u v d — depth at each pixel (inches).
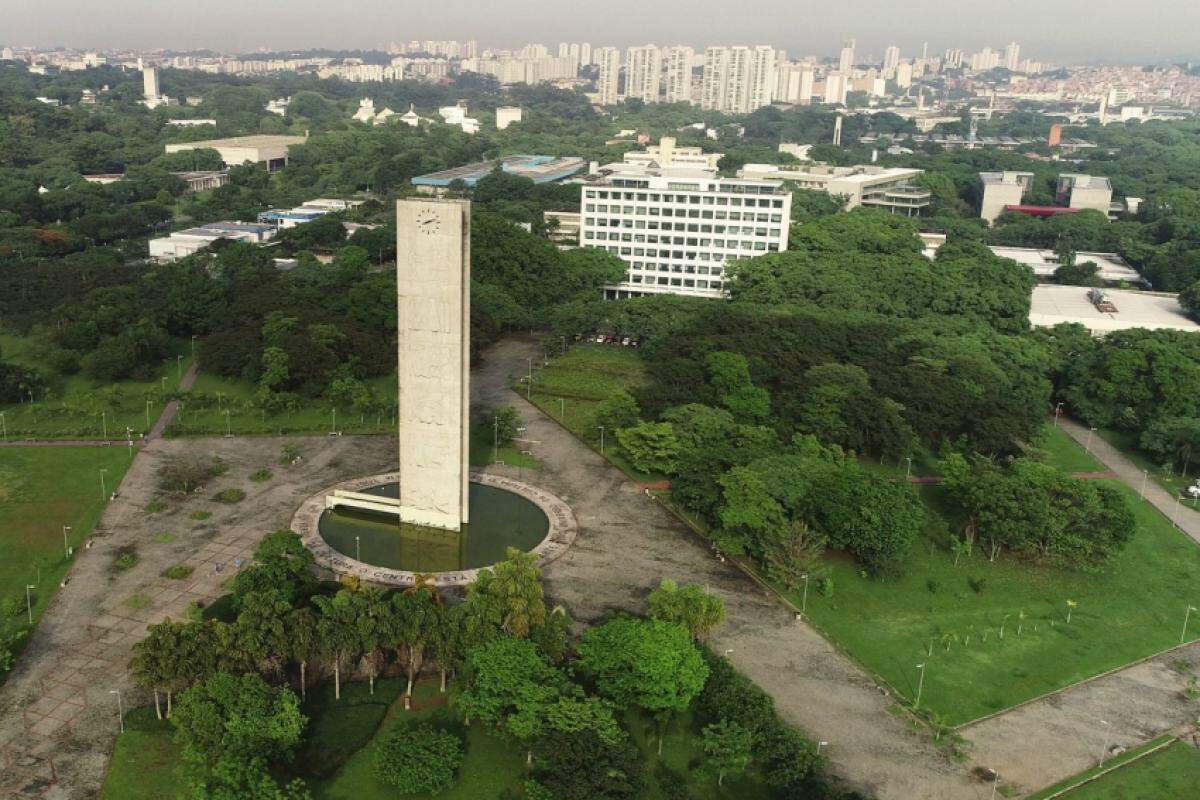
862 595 5457.7
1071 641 5123.0
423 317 5585.6
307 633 4207.7
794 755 3941.9
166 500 6235.2
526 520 6205.7
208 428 7465.6
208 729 3752.5
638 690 4146.2
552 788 3668.8
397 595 4525.1
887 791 3919.8
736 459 6259.8
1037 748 4247.0
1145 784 4050.2
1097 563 5782.5
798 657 4830.2
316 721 4153.5
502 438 7436.0
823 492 5807.1
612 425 7411.4
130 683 4357.8
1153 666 4931.1
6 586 5128.0
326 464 6934.1
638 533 6053.2
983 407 7519.7
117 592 5103.3
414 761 3806.6
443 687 4424.2
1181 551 6195.9
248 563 5423.2
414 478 5935.0
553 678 4146.2
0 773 3772.1
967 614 5339.6
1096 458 7721.5
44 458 6820.9
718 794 3885.3
